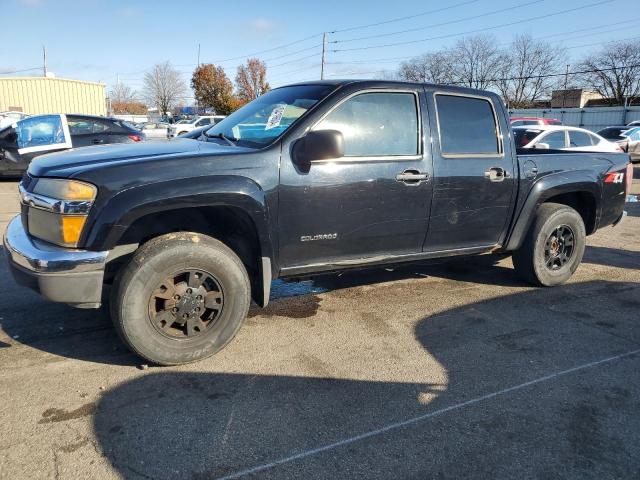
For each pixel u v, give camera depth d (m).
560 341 3.78
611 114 38.44
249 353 3.47
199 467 2.33
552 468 2.39
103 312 4.05
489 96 4.36
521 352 3.59
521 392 3.06
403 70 59.28
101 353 3.40
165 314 3.15
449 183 4.03
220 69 54.16
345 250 3.76
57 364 3.24
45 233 3.05
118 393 2.92
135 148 3.44
